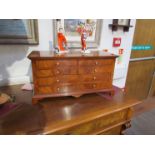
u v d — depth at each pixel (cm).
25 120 85
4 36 111
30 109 96
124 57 189
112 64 115
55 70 100
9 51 118
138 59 224
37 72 96
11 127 79
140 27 200
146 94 285
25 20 115
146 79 264
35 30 120
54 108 99
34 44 124
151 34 223
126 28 169
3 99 98
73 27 134
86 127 96
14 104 100
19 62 125
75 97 113
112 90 121
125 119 118
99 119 100
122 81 204
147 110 246
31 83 131
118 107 104
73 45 138
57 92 106
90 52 122
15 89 121
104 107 104
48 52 112
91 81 113
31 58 91
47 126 80
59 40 111
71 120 87
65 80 105
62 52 111
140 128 197
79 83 110
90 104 107
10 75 125
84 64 106
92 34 146
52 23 125
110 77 118
